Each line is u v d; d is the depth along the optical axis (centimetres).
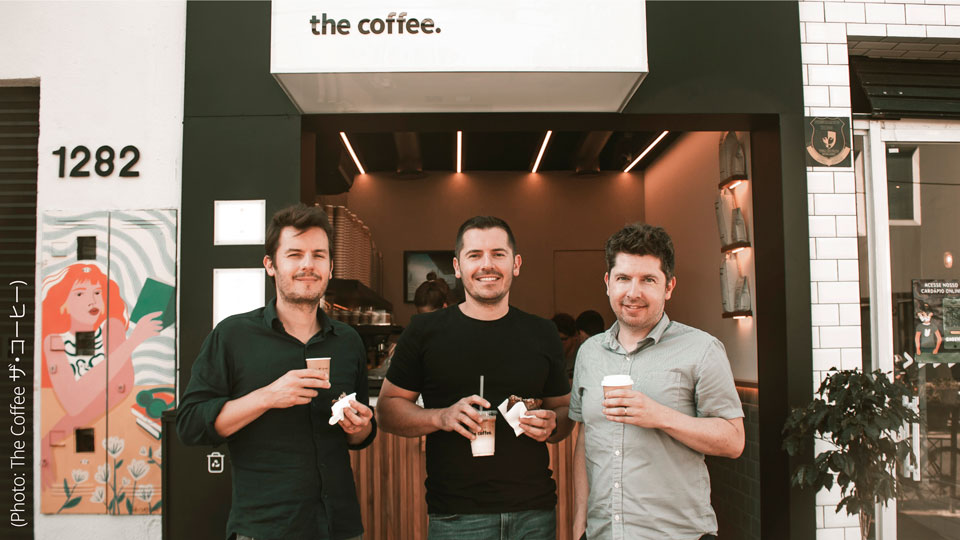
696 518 167
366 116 300
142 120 296
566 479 309
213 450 266
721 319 431
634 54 257
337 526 174
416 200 683
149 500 282
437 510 190
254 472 170
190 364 281
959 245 327
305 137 313
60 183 294
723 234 392
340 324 195
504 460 188
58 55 297
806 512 289
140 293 289
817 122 305
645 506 165
